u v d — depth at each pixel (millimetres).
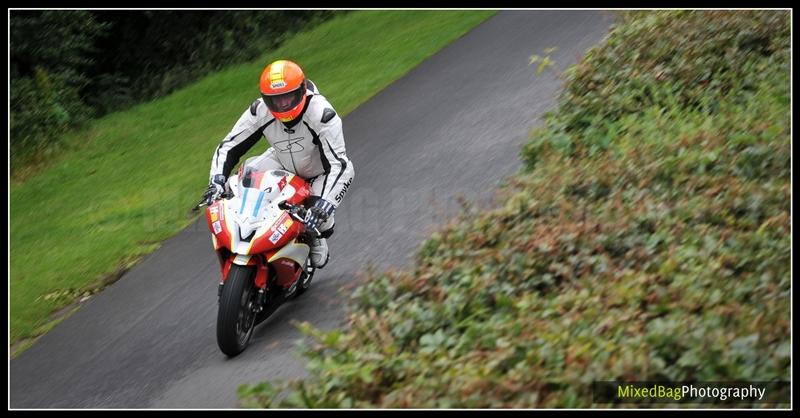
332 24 35500
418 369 7656
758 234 8797
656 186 10461
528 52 21984
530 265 9188
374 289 9586
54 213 19672
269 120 10695
